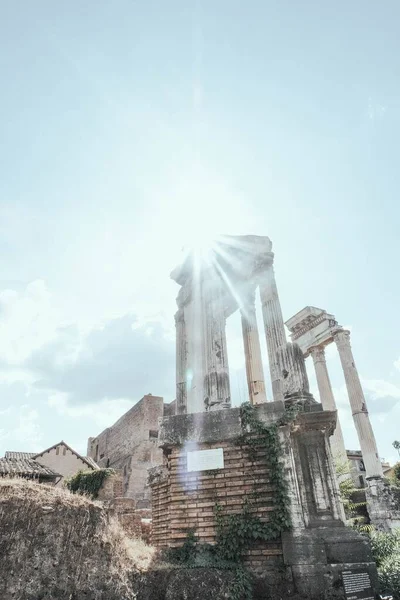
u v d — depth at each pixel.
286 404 11.61
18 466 31.03
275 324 13.78
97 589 8.03
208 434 11.22
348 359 35.50
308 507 9.90
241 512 10.07
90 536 8.80
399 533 16.36
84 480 30.94
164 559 9.91
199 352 16.09
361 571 8.80
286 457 10.32
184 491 10.77
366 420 32.62
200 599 8.27
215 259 16.08
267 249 15.54
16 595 7.46
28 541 8.16
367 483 30.22
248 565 9.45
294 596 8.73
